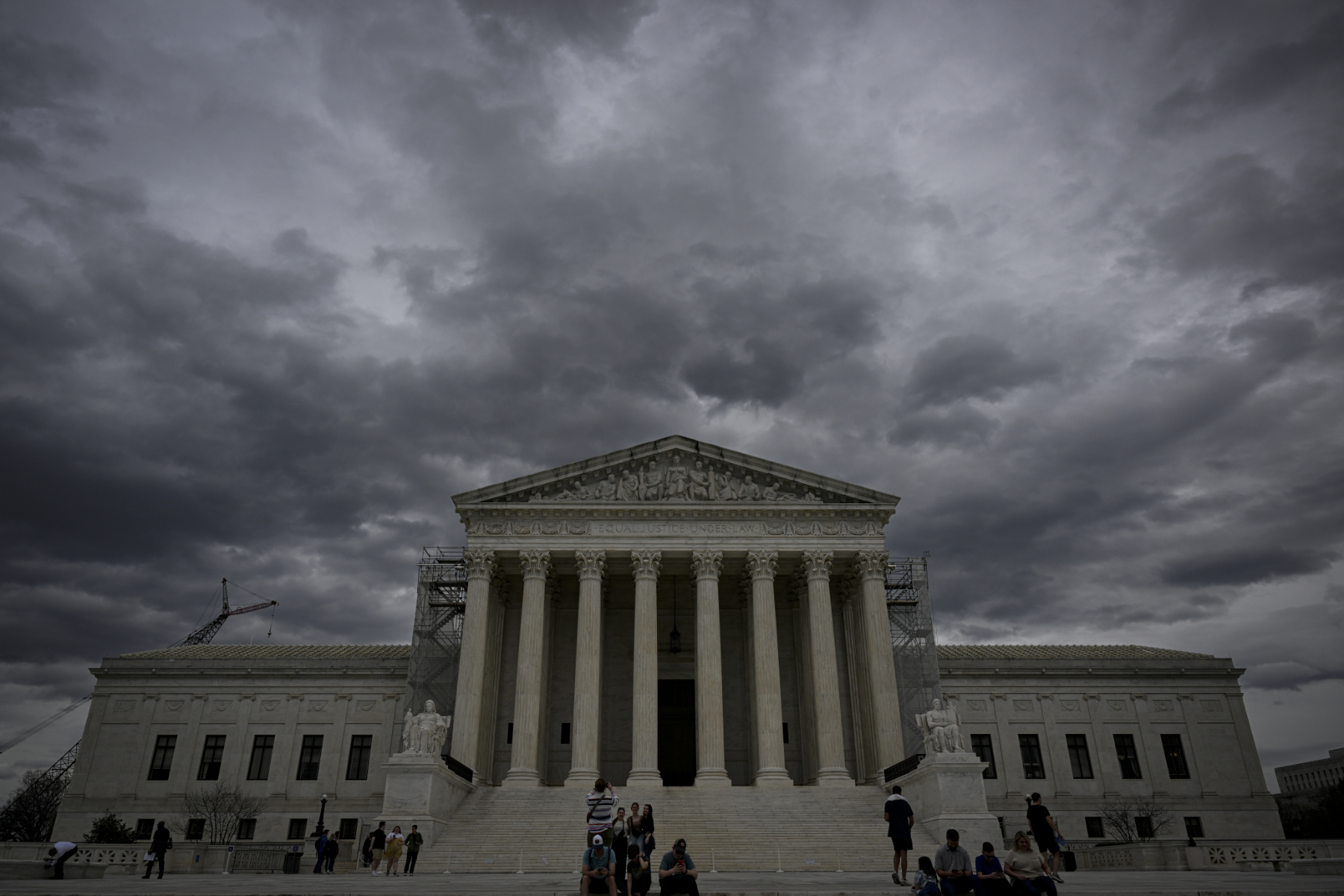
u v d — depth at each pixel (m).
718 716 59.16
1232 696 78.75
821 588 63.09
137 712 76.06
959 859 24.98
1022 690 78.25
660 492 65.56
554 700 68.44
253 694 76.56
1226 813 75.00
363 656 79.81
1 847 47.88
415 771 47.38
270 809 72.69
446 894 24.72
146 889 27.33
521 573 67.31
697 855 44.56
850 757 66.00
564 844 45.69
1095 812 74.56
